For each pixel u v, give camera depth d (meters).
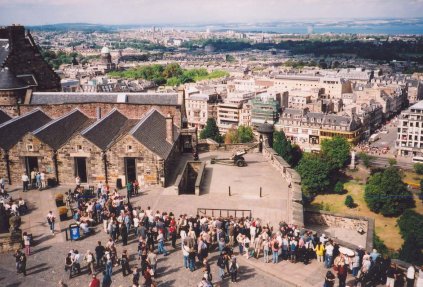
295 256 43.50
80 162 64.62
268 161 75.69
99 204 52.41
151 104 78.81
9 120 73.12
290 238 43.81
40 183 62.53
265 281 40.16
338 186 198.50
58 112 79.31
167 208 55.53
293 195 54.31
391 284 38.91
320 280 40.34
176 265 42.84
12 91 85.00
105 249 42.62
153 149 62.81
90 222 50.66
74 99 84.56
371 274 39.59
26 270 42.56
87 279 41.19
